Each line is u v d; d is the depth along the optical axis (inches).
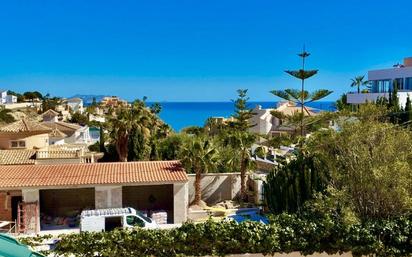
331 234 650.8
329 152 746.2
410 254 649.0
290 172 966.4
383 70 2066.9
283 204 963.3
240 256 657.0
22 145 1625.2
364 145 701.9
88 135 2997.0
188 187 1306.6
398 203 663.1
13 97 6550.2
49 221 1160.8
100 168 1203.2
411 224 649.6
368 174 670.5
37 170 1171.3
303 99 1576.0
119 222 927.7
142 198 1274.6
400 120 1369.3
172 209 1274.6
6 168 1184.2
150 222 953.5
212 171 1413.6
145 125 1910.7
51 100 6156.5
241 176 1311.5
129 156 1854.1
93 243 655.8
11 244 388.2
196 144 1277.1
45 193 1225.4
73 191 1240.8
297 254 660.1
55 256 661.3
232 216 1143.6
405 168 650.2
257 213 1144.8
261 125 2805.1
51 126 2689.5
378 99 1649.9
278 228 657.6
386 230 647.1
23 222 1053.8
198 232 655.8
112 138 1891.0
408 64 2176.4
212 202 1343.5
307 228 653.3
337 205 689.0
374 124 721.6
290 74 1542.8
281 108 2805.1
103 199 1095.0
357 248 645.9
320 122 1502.2
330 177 807.1
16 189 1056.8
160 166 1235.2
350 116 829.2
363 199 689.0
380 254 646.5
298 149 1244.5
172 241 656.4
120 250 657.6
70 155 1425.9
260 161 1630.2
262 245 653.3
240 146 1310.3
